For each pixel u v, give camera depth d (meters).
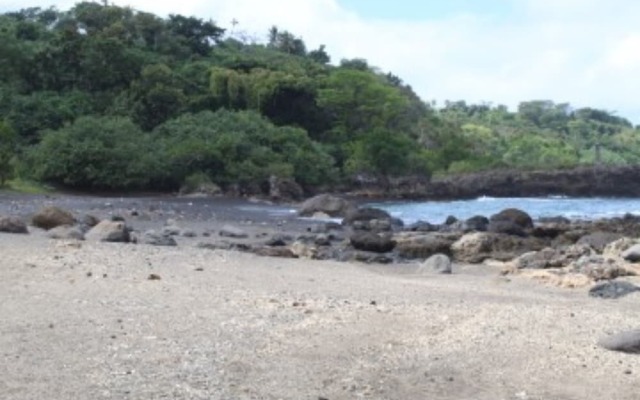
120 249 19.77
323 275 18.38
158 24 96.81
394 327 11.43
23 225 23.83
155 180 64.81
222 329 10.96
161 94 76.56
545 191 81.88
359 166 78.31
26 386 8.10
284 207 52.38
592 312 13.43
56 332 10.44
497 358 9.97
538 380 9.14
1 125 57.78
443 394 8.57
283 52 118.81
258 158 68.06
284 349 10.03
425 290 16.20
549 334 11.30
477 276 20.42
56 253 17.89
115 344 9.92
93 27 95.56
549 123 158.00
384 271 21.08
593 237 28.16
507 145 118.69
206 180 64.50
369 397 8.34
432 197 75.56
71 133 63.47
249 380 8.69
